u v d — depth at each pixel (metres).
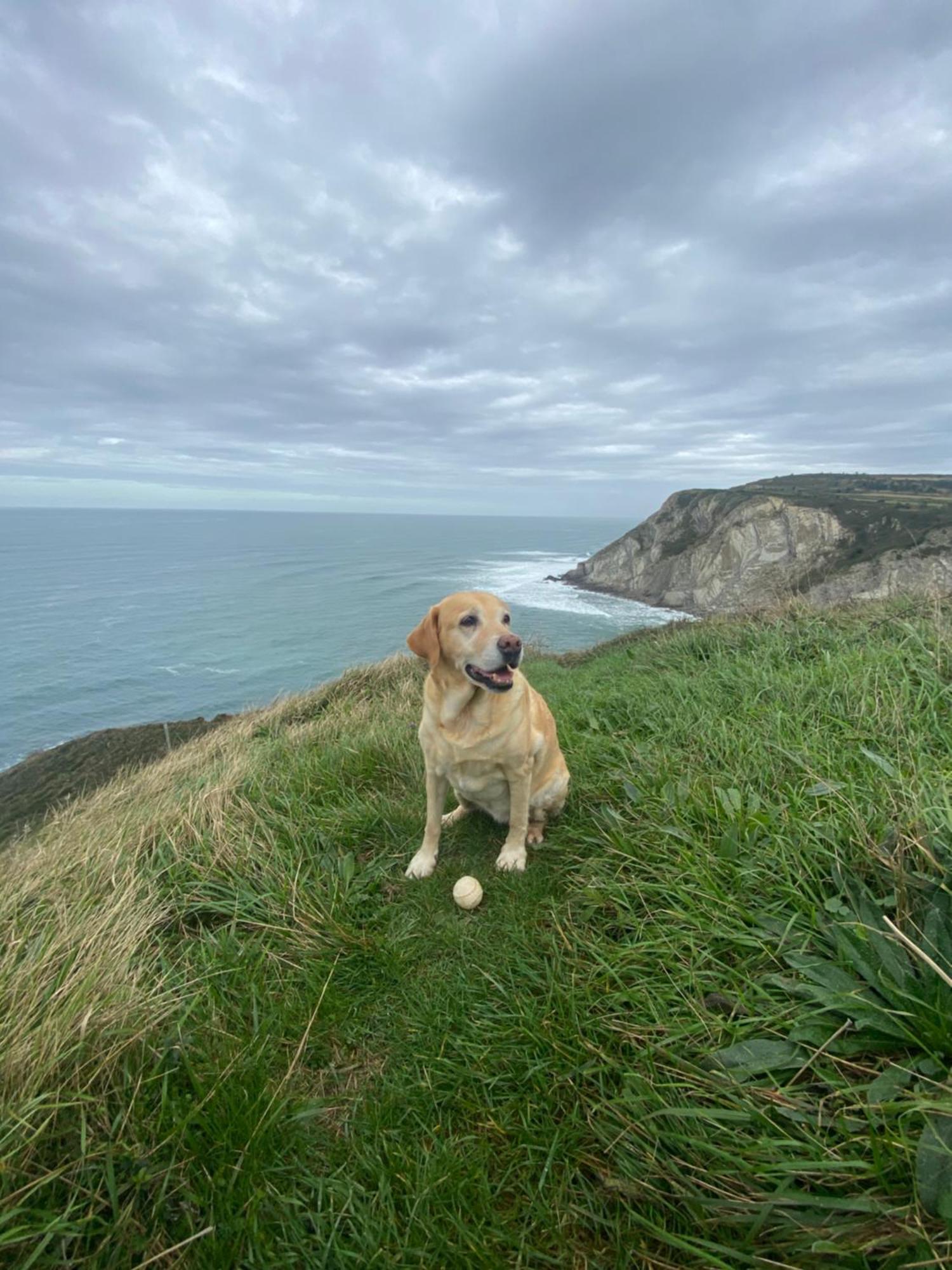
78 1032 1.65
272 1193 1.47
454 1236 1.40
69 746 13.27
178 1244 1.24
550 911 2.49
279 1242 1.39
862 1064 1.49
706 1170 1.36
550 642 26.42
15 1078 1.51
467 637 2.74
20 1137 1.37
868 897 1.90
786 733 3.20
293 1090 1.82
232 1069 1.74
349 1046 2.00
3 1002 1.76
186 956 2.36
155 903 2.68
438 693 2.87
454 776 2.91
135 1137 1.48
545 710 3.26
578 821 3.18
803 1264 1.17
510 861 2.90
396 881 2.93
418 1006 2.12
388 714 6.26
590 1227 1.42
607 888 2.43
